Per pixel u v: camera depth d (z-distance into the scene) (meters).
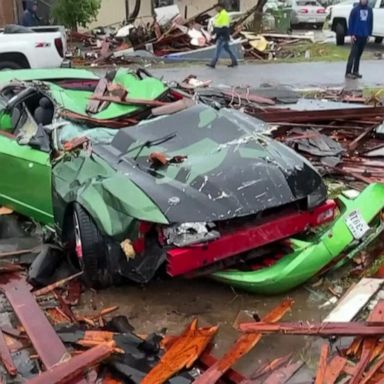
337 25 20.78
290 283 4.71
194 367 3.95
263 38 20.09
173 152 5.18
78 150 5.27
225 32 16.45
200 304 4.87
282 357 4.12
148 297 4.98
